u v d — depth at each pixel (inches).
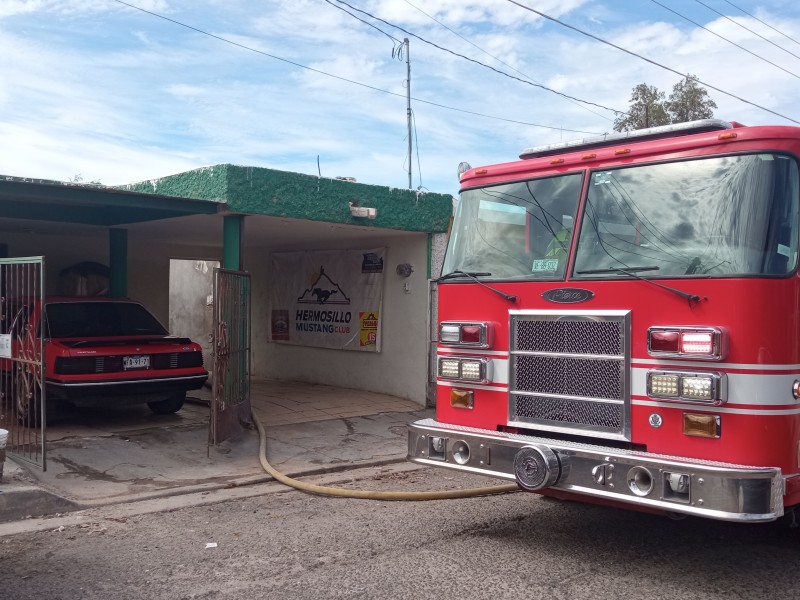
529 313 215.5
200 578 197.0
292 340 581.3
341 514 261.9
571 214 216.5
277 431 396.8
